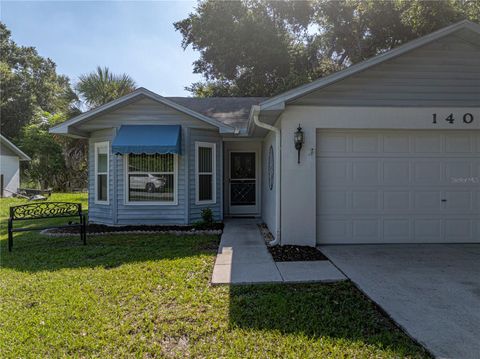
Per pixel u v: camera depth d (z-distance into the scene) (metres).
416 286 4.59
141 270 5.30
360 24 22.45
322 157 7.24
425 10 15.84
